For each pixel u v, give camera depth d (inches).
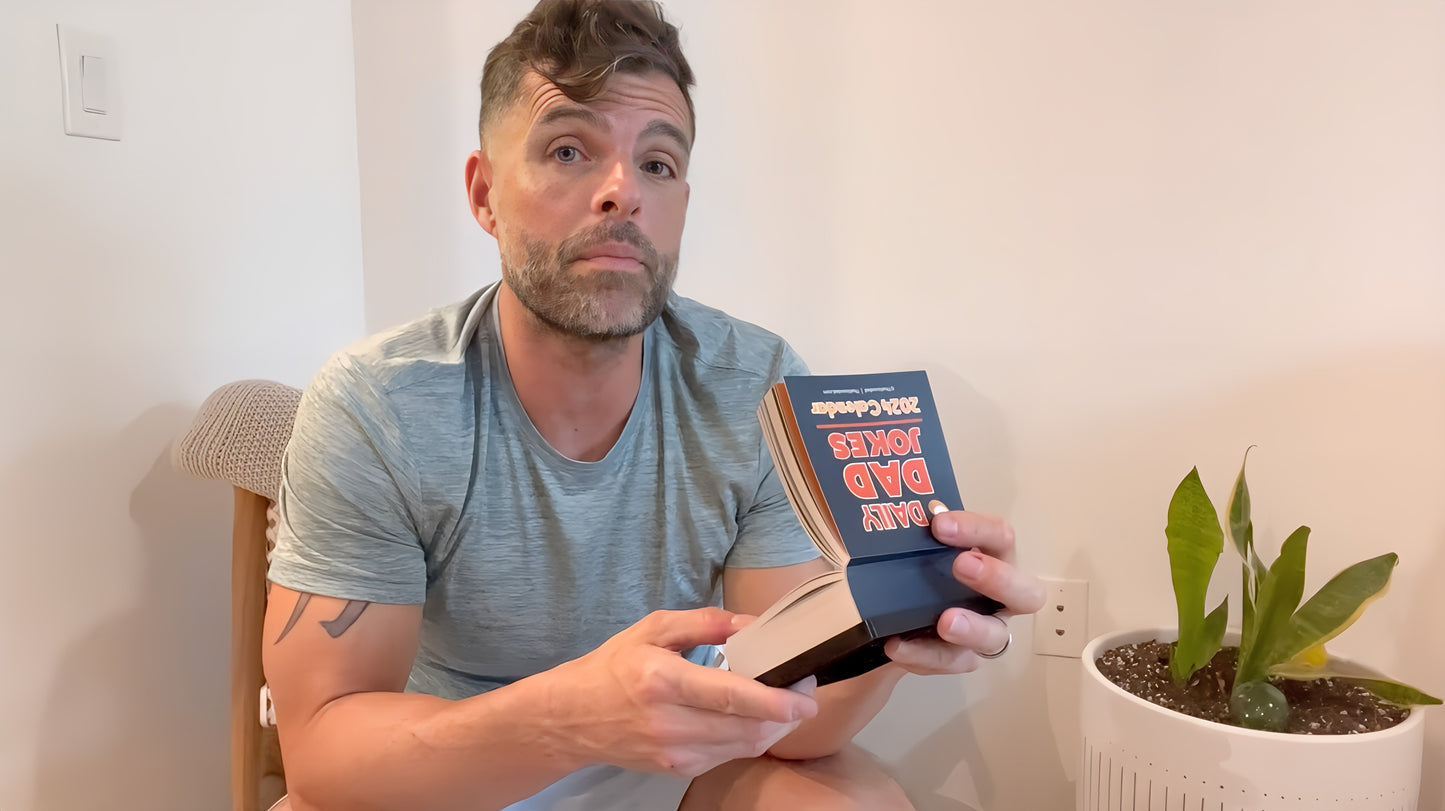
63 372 41.6
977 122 43.2
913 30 43.7
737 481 36.4
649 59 30.3
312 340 54.3
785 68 46.0
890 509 24.5
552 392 34.1
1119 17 40.6
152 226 45.1
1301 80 38.3
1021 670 45.0
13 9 39.1
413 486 33.0
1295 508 40.1
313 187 53.8
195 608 48.4
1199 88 39.8
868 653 25.0
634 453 36.0
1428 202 37.1
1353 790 30.1
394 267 56.5
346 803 28.8
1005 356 43.9
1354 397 38.8
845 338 46.7
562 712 25.2
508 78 31.4
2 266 39.1
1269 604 33.6
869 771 36.8
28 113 39.8
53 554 41.5
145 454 45.3
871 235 45.6
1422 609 38.4
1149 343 41.6
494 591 35.3
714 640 26.5
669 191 31.8
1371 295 38.2
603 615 36.8
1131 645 40.1
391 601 32.6
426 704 28.9
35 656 40.9
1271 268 39.5
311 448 32.7
